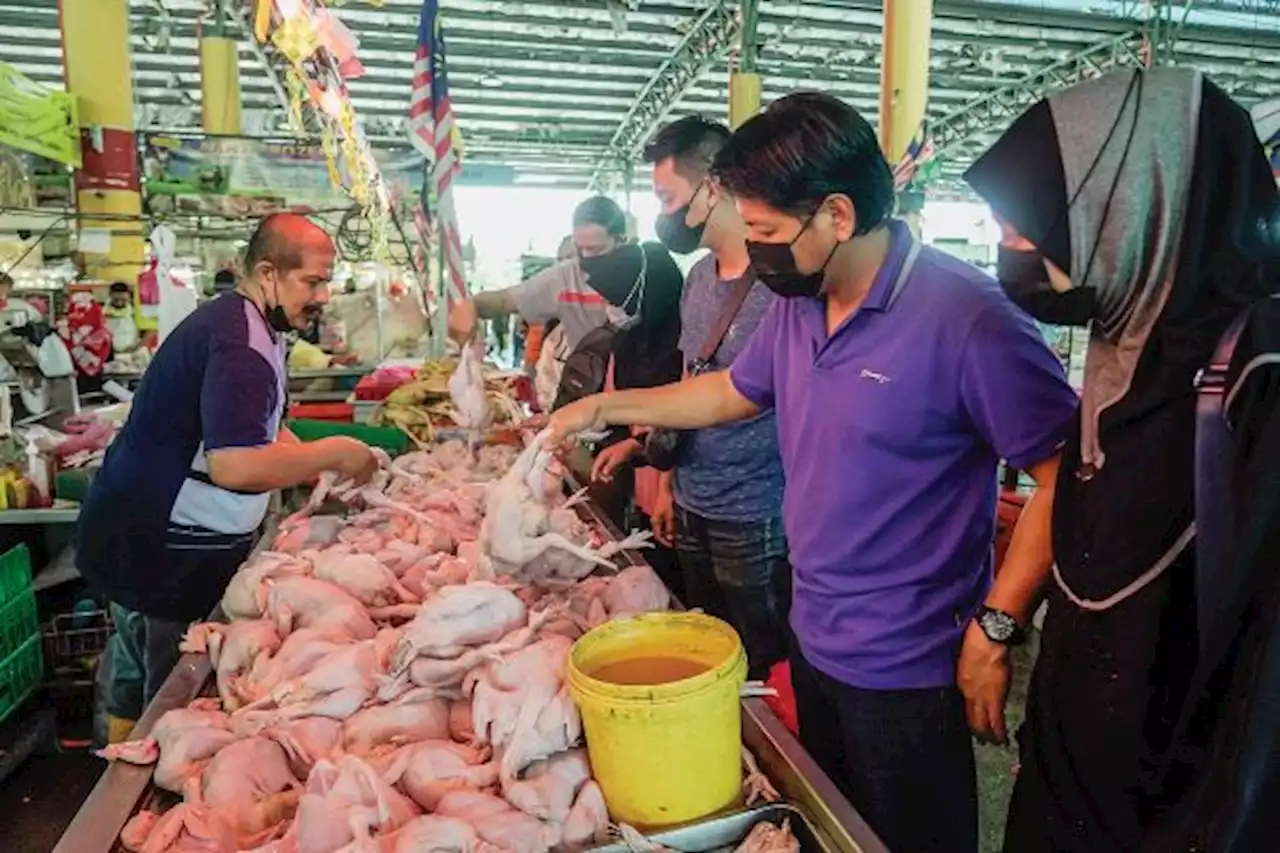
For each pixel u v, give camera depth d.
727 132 2.43
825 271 1.55
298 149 6.54
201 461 2.47
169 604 2.52
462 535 2.27
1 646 3.23
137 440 2.44
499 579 1.69
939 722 1.66
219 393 2.25
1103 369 1.25
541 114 15.02
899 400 1.54
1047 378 1.48
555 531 1.70
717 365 2.41
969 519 1.62
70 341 5.78
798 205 1.46
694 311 2.59
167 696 1.63
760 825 1.21
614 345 3.24
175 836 1.20
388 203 7.22
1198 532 1.07
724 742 1.25
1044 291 1.25
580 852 1.18
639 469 3.50
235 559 2.59
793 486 1.75
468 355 3.08
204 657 1.78
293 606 1.73
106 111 6.90
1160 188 1.12
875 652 1.64
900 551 1.61
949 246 11.91
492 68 12.47
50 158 6.26
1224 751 0.99
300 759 1.37
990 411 1.49
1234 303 1.09
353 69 3.73
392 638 1.59
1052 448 1.46
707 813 1.24
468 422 3.03
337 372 6.58
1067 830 1.31
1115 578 1.20
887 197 1.50
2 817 3.09
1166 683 1.18
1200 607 1.07
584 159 18.27
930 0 6.37
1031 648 3.39
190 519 2.49
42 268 6.66
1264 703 0.91
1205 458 1.05
